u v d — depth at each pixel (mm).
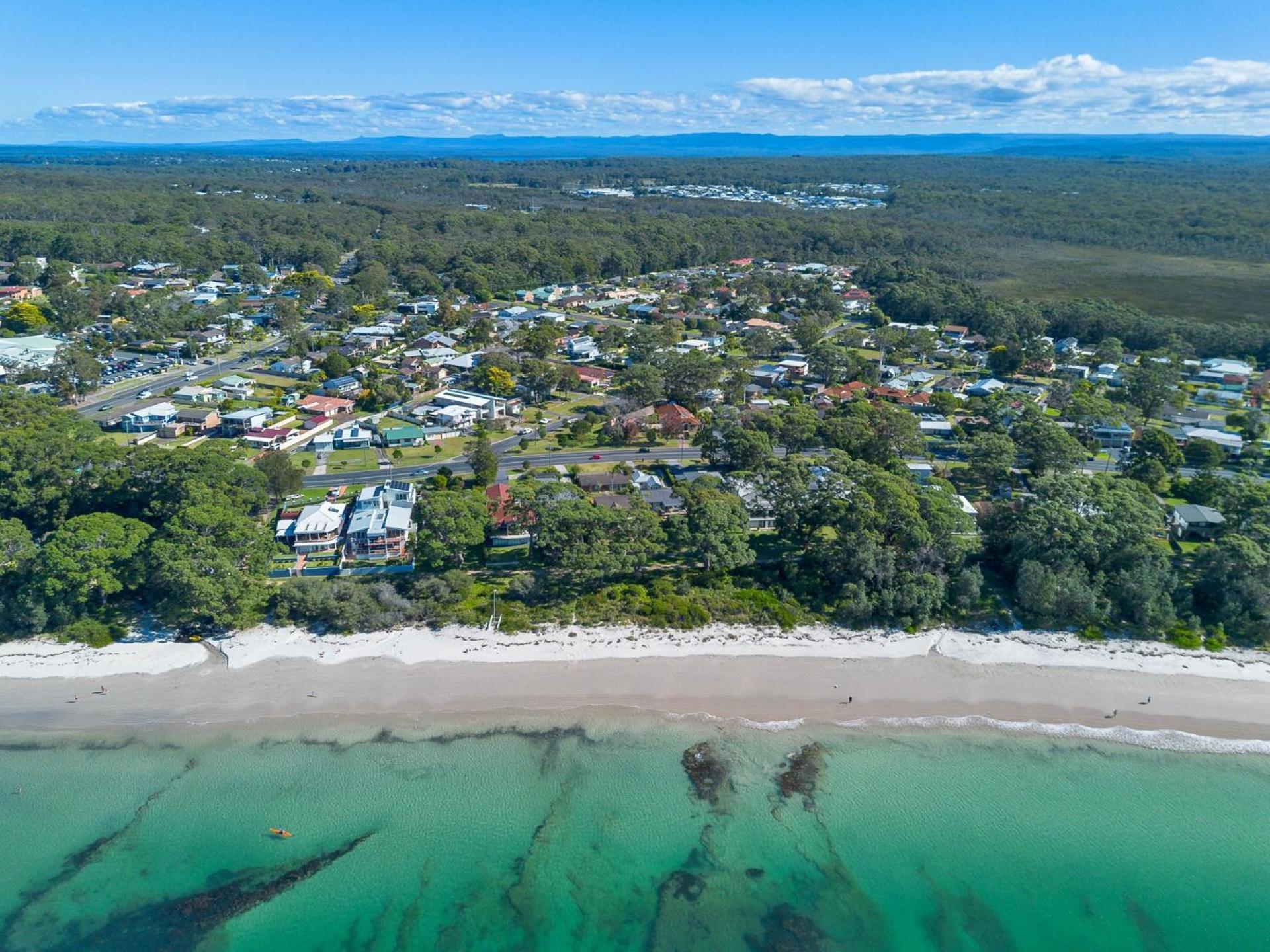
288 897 52531
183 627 75125
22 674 68875
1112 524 83562
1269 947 50812
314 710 66438
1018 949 50594
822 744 64688
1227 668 72812
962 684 71188
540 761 62531
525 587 80250
